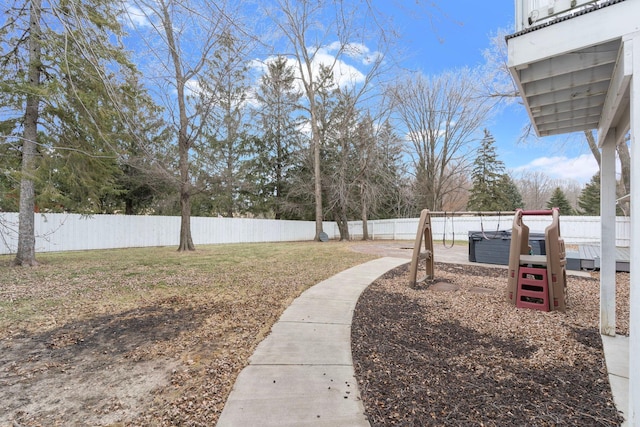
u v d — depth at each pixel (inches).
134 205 703.1
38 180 296.0
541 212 182.5
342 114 729.0
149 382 98.7
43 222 462.6
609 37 69.1
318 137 721.6
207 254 429.7
